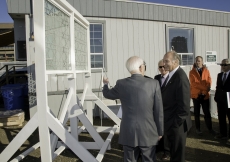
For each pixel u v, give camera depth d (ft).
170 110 9.21
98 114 21.40
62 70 9.93
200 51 25.61
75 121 11.90
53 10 9.16
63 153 12.94
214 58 26.37
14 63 33.63
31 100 18.80
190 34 25.12
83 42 13.88
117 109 19.66
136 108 7.57
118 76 22.04
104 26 21.16
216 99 14.51
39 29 7.99
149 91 7.64
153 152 7.90
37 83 8.30
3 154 8.85
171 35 24.12
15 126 18.71
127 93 7.74
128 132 7.59
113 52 21.77
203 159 11.99
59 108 20.08
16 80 30.09
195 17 24.79
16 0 18.08
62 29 10.13
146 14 22.41
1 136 16.34
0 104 27.94
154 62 23.32
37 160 12.14
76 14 11.68
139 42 22.61
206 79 15.44
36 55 8.12
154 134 7.70
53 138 11.81
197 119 15.72
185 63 25.00
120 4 21.38
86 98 14.75
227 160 11.84
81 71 12.71
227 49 27.04
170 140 9.14
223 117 14.56
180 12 23.97
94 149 13.14
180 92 8.54
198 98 15.57
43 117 8.57
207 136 15.55
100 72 21.31
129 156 7.80
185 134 8.92
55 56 9.36
